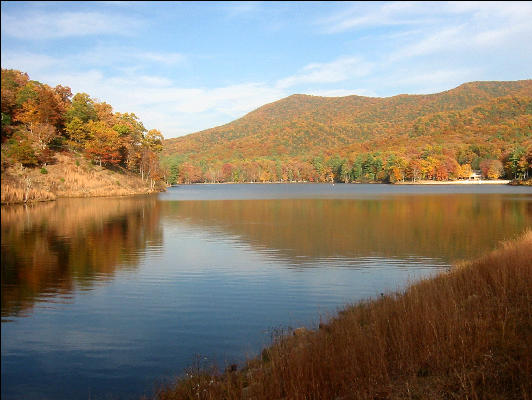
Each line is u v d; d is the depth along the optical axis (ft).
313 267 68.49
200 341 37.76
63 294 52.90
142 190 313.94
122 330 40.73
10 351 35.70
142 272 65.31
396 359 26.14
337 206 194.29
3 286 57.16
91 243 91.30
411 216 144.46
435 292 38.19
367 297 50.78
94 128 312.50
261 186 572.10
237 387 26.03
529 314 30.19
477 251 79.97
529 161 496.64
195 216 150.10
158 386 28.81
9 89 279.28
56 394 28.25
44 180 244.63
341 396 23.09
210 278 61.57
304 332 35.81
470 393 20.83
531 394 20.26
